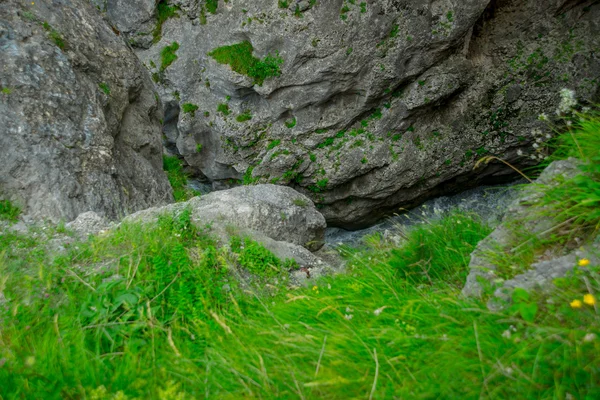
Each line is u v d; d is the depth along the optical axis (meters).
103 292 2.67
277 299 3.14
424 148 12.15
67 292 2.81
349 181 12.52
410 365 2.02
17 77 5.59
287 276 3.71
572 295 2.04
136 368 2.22
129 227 3.78
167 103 13.28
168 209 4.47
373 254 3.81
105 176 5.97
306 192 12.95
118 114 7.29
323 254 5.48
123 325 2.48
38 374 2.04
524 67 11.66
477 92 12.08
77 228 4.40
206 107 12.72
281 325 2.47
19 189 5.11
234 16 11.77
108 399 1.96
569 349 1.76
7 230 4.18
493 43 12.11
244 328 2.57
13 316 2.58
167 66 12.85
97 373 2.13
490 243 2.70
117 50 7.70
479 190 13.01
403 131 12.17
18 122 5.35
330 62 11.30
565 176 2.70
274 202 5.32
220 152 12.85
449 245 3.37
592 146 2.73
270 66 11.52
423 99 11.70
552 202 2.62
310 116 12.09
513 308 2.06
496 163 12.26
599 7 11.24
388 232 4.48
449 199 13.14
